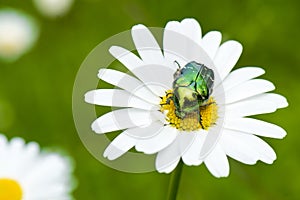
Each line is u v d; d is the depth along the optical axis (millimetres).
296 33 502
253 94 329
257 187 456
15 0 524
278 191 457
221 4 509
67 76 497
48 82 493
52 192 344
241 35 501
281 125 474
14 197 340
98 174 455
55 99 487
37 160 347
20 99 487
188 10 507
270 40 502
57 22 509
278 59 502
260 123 322
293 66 500
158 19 501
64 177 347
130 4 495
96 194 454
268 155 314
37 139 471
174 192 318
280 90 493
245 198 454
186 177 456
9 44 493
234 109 327
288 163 463
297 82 496
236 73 335
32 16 509
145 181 456
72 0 506
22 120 478
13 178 342
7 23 499
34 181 344
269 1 503
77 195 454
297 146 467
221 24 506
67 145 466
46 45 506
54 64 501
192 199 454
